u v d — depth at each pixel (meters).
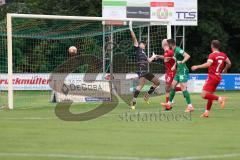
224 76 95.44
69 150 31.03
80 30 84.19
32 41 82.62
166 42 54.81
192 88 88.50
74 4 116.94
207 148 31.78
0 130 39.53
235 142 34.06
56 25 84.06
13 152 30.34
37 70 81.88
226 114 51.72
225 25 123.31
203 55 119.44
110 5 87.06
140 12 87.88
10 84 58.25
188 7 90.81
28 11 115.50
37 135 37.03
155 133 38.19
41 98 73.12
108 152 30.38
